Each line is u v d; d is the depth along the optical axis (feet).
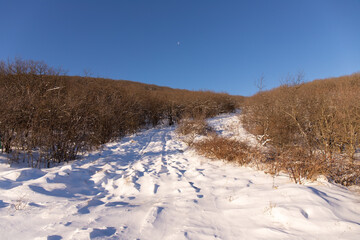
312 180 14.79
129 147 32.22
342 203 10.98
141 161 24.44
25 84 30.58
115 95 45.27
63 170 18.10
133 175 18.79
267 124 27.68
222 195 13.98
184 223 10.23
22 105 21.52
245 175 18.15
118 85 51.49
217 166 22.25
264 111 31.73
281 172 17.92
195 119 44.19
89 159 24.20
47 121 22.25
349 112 18.34
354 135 16.98
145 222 10.16
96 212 11.35
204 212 11.50
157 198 14.07
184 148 32.19
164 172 20.18
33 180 15.34
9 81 32.42
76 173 18.25
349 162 15.87
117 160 24.36
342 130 17.57
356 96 19.47
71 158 24.34
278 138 22.89
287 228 9.24
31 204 11.69
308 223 9.28
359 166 15.14
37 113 21.27
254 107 38.65
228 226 9.95
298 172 15.98
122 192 15.62
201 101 68.23
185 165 23.04
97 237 8.63
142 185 16.81
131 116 46.70
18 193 12.82
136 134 44.96
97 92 43.14
